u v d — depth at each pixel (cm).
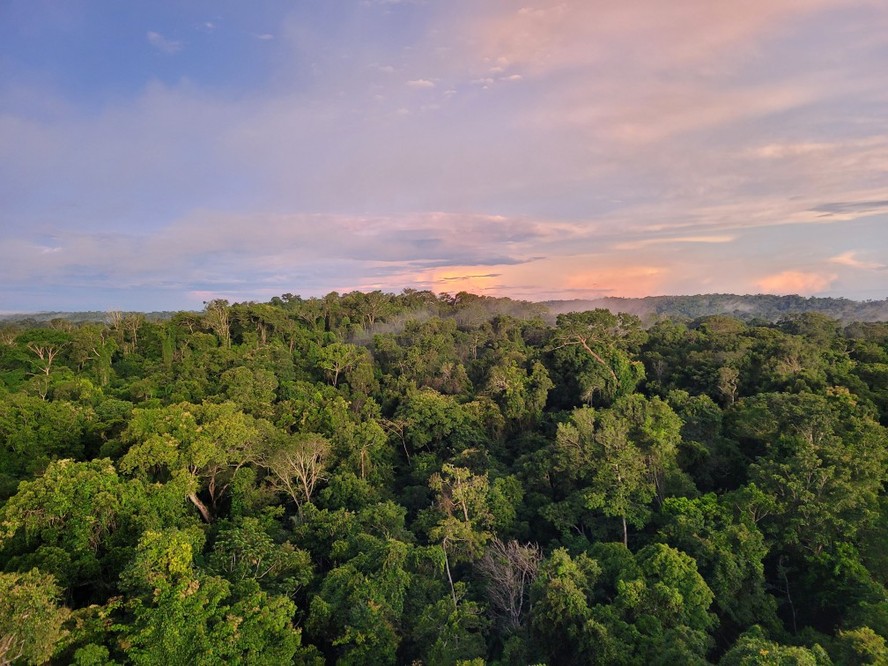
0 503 3288
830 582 3038
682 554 2872
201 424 4128
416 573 3108
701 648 2386
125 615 2370
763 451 4538
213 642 2103
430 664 2450
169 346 7806
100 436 4391
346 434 4850
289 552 3005
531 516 4078
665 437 4197
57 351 8031
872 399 5166
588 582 2853
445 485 4034
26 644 1883
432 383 7481
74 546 2644
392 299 14050
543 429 6312
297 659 2444
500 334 9919
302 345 9506
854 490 3247
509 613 2961
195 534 2966
